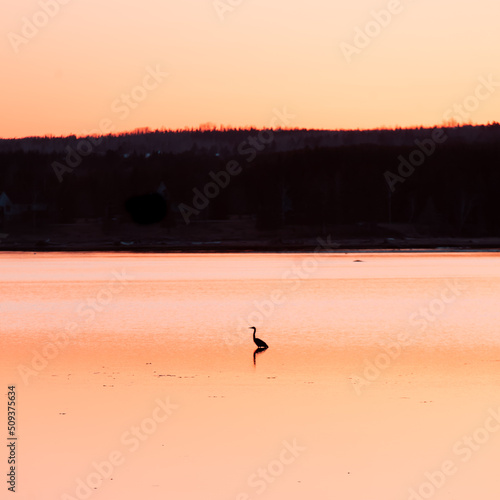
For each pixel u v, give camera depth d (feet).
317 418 286.66
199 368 381.60
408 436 264.72
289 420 283.38
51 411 296.30
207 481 226.17
